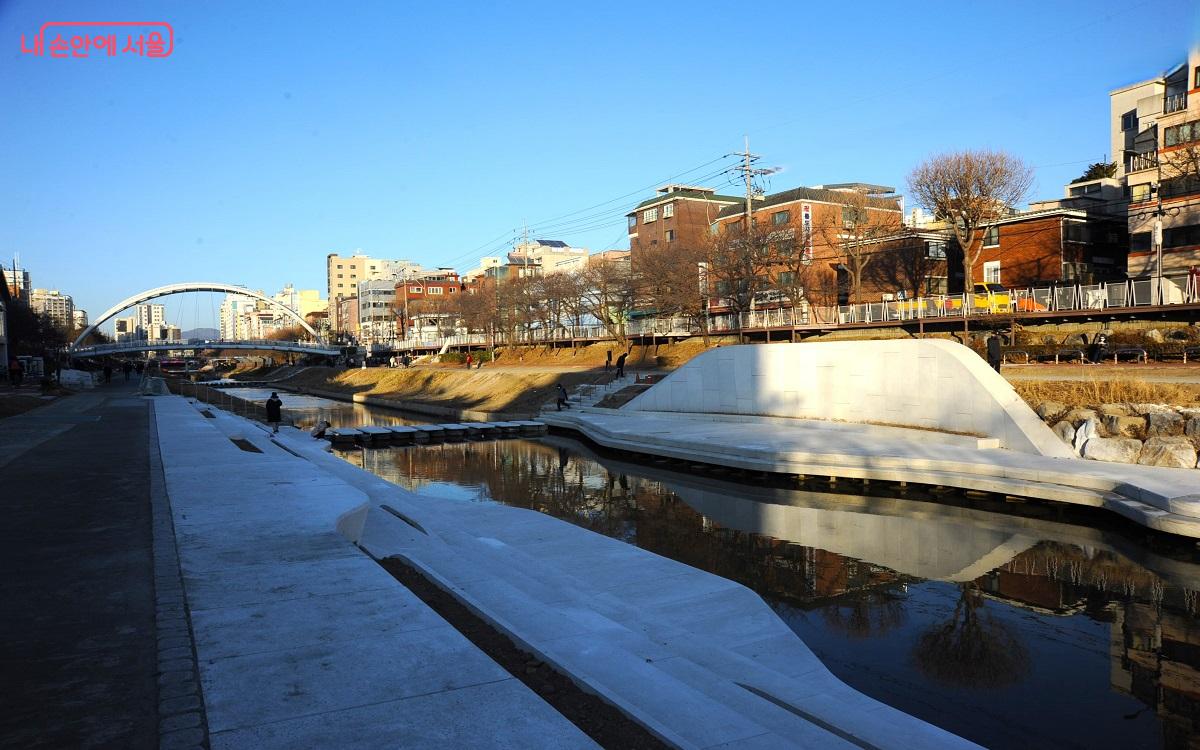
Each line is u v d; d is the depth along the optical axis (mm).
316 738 3432
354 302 162625
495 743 3428
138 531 7664
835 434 22234
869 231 49438
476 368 67500
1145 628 9383
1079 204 47875
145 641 4680
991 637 9164
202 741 3373
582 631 6023
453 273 138750
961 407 20250
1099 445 17125
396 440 32625
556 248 124312
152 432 19656
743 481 19797
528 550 12469
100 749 3320
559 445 30141
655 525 15477
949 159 41312
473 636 5500
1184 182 38781
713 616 9336
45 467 12633
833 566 12312
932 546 13320
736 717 4551
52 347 106438
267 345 118688
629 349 55688
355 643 4648
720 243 45969
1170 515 12305
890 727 6191
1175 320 28156
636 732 3951
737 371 27578
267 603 5395
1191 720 6965
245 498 9469
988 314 33938
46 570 6246
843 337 40156
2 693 3916
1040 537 13602
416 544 9469
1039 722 7004
